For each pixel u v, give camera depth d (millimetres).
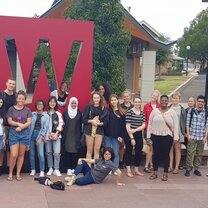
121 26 10734
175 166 7070
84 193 5625
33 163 6465
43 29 6723
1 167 6484
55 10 14453
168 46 17578
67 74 10070
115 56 10727
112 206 5109
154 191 5867
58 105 6859
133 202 5312
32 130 6375
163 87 27656
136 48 19438
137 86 21234
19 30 6648
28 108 6219
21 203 5090
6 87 6492
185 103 17594
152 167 6977
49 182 5887
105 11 10398
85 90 6922
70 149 6516
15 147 6051
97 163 6168
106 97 6805
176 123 6441
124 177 6590
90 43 6883
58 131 6410
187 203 5367
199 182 6504
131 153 6695
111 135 6516
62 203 5141
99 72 10578
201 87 30156
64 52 6820
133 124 6629
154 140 6473
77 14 10711
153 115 6480
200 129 6867
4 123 6117
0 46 6641
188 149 6898
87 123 6465
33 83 17797
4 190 5602
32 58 6711
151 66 17062
